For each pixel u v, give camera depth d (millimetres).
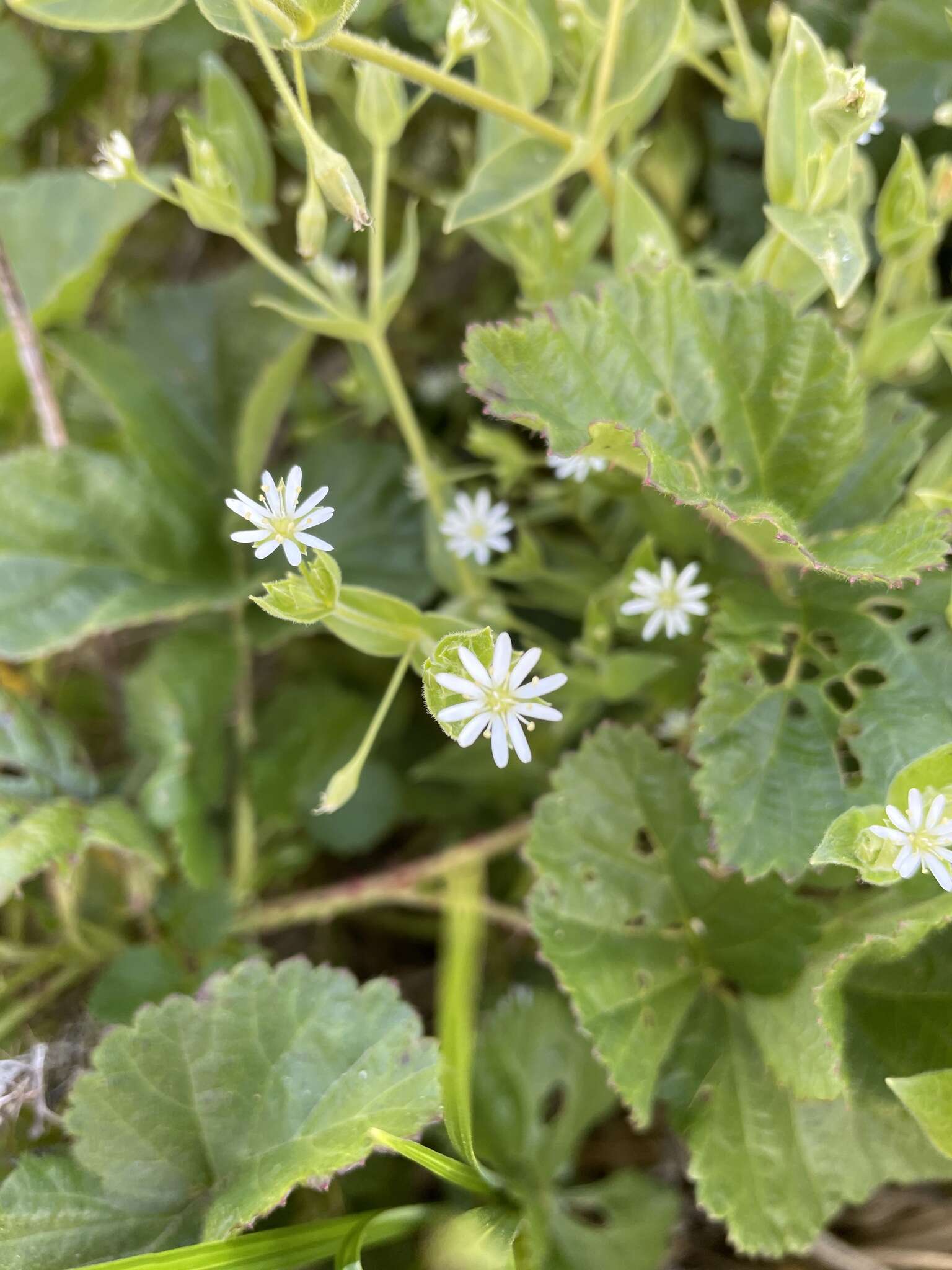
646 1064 93
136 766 123
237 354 149
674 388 96
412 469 131
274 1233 81
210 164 96
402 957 139
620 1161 119
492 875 133
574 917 97
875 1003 90
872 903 92
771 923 95
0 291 117
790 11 132
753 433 97
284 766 130
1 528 120
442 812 135
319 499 78
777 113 90
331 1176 81
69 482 124
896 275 105
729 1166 92
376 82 94
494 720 72
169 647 128
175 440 141
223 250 167
